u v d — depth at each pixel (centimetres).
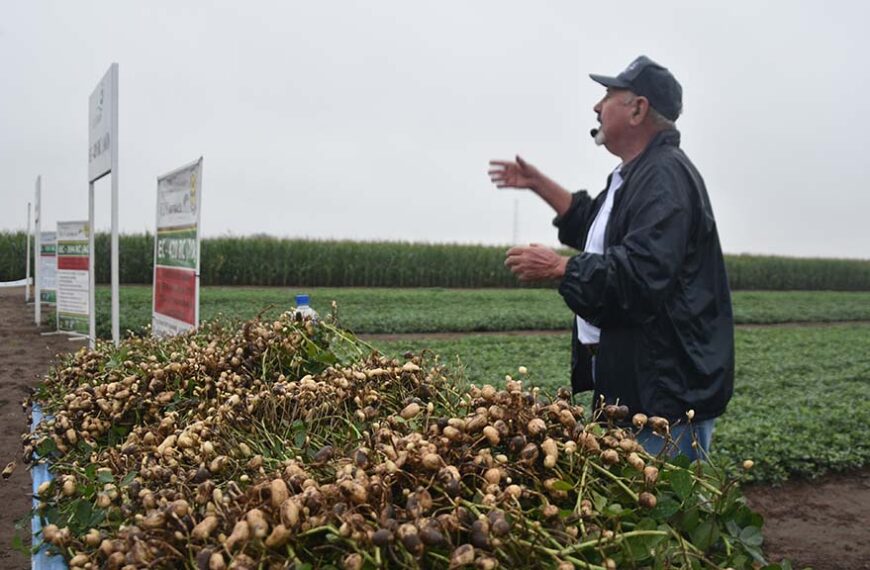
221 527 153
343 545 145
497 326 1705
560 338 1463
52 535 175
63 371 343
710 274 315
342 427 219
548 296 2720
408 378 244
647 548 150
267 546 141
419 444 162
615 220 321
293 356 296
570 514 156
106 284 2642
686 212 299
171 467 193
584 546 145
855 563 468
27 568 424
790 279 4372
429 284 3300
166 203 714
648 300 289
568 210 413
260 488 153
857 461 659
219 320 391
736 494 167
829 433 723
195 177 609
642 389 302
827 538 509
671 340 302
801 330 1933
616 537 147
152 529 154
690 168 316
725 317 318
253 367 292
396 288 3120
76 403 267
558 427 177
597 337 342
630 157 345
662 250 290
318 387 235
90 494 199
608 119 339
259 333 301
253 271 2919
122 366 315
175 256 677
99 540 172
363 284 3155
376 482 151
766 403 866
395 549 139
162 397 265
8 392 844
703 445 316
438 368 259
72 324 1253
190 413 249
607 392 312
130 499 186
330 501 150
